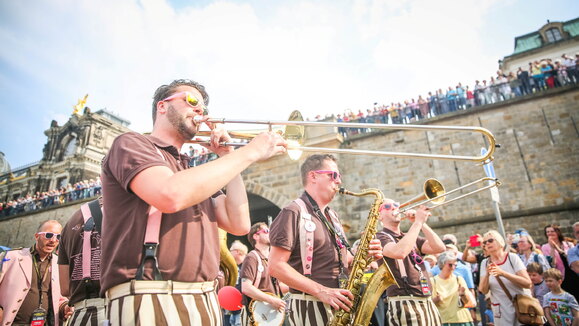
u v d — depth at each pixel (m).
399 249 4.05
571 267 6.32
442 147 17.19
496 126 16.73
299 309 3.08
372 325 4.98
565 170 15.15
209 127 2.58
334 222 3.63
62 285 3.32
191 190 1.63
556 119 15.89
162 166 1.76
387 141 18.25
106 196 1.90
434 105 18.45
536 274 6.57
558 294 5.71
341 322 3.00
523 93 17.08
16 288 4.37
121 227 1.79
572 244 7.64
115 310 1.65
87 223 2.99
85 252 2.85
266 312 5.10
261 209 24.73
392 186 17.31
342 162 18.45
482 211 15.75
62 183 41.75
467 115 17.38
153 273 1.71
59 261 3.34
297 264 3.18
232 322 7.57
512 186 15.73
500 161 16.23
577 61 16.64
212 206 2.31
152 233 1.78
